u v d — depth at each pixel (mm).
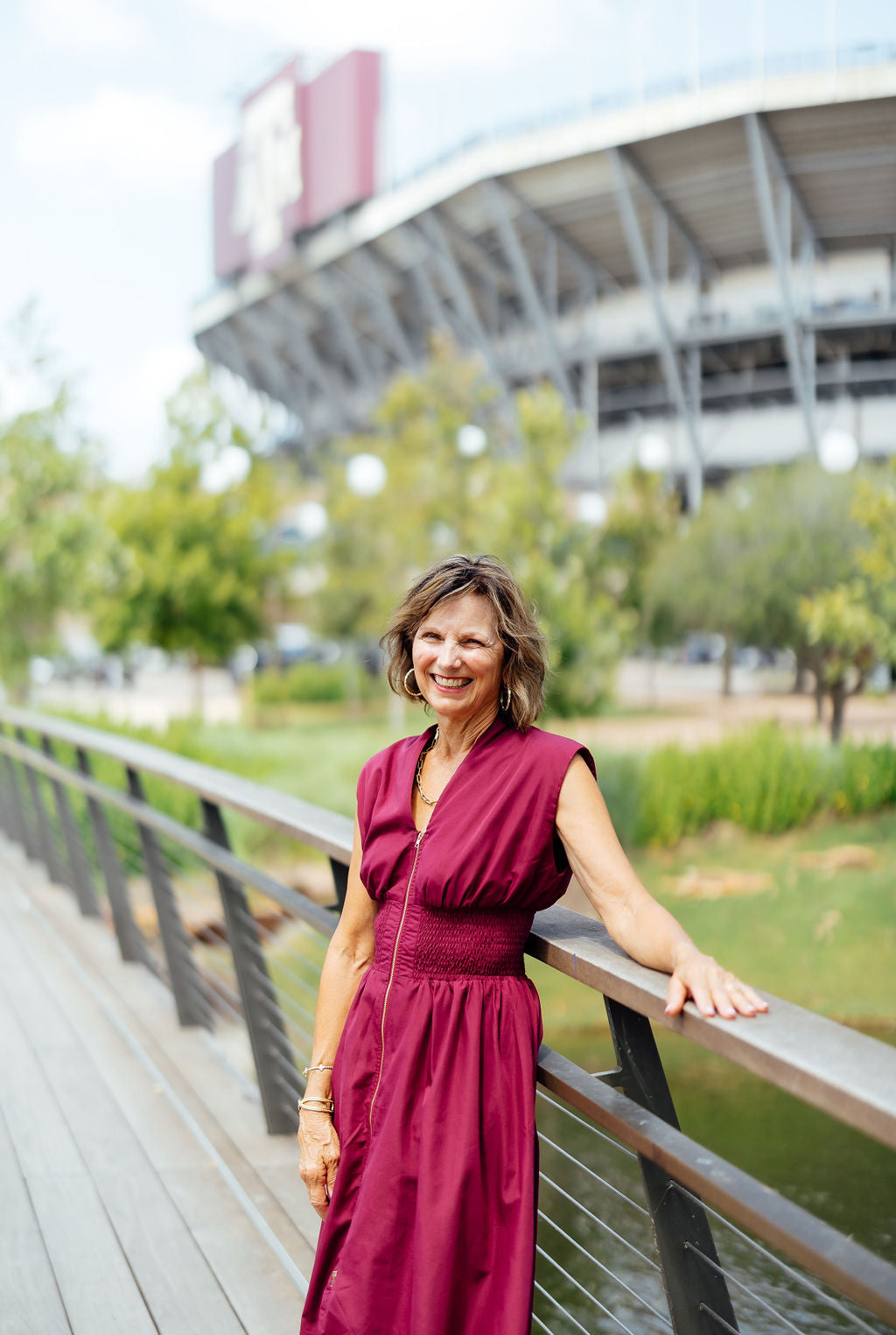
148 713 27812
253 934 3145
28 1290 2326
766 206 33969
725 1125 5512
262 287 53344
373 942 1760
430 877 1528
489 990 1547
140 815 3889
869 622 15906
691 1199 1511
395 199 43188
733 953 9203
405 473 23484
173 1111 3250
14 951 5055
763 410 41531
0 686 19750
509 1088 1518
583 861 1487
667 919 1399
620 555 22844
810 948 9211
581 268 43188
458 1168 1469
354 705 28297
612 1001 1532
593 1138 5594
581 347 42250
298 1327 2201
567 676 17703
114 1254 2473
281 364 60656
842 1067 1091
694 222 38594
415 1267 1459
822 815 13406
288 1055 3119
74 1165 2906
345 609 27859
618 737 18844
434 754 1683
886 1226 4344
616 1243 4363
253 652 40281
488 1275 1477
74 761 11312
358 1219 1532
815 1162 5035
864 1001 7918
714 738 16953
